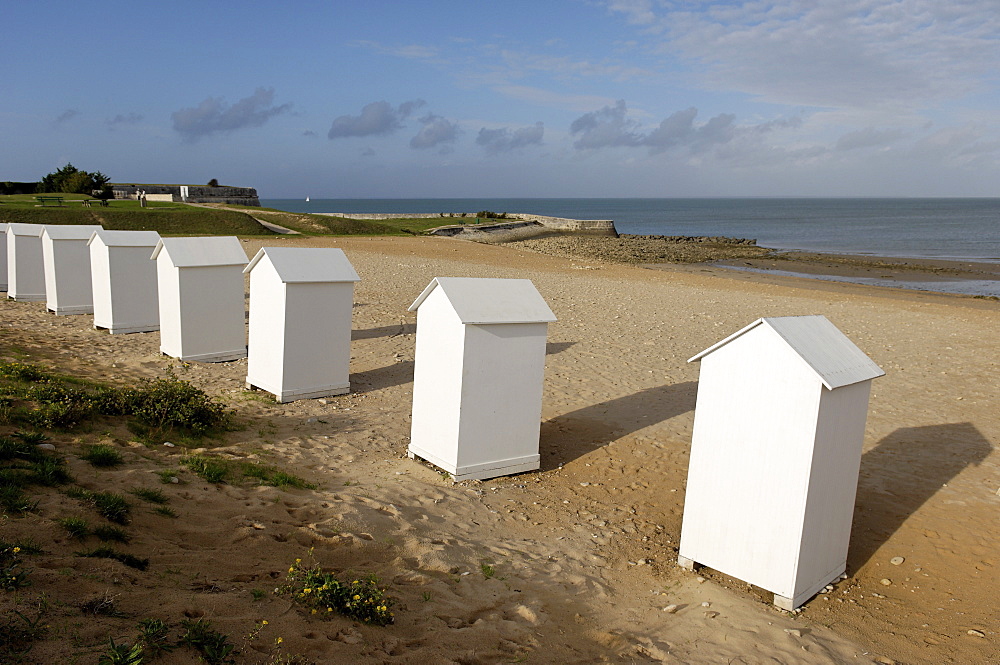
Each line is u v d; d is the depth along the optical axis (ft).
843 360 19.15
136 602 13.28
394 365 45.68
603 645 16.29
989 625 18.08
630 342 54.75
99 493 18.21
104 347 45.57
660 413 36.68
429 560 19.36
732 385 19.49
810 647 16.71
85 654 11.14
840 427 18.99
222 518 19.21
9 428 22.00
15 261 62.08
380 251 125.70
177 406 27.94
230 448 26.76
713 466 20.16
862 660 16.40
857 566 21.49
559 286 90.07
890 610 19.02
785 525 18.62
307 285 36.06
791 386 18.21
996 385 43.21
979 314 76.38
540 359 28.37
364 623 14.67
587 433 33.53
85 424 24.62
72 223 126.41
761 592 19.85
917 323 67.31
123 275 49.88
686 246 202.80
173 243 42.63
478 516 23.76
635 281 100.68
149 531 17.16
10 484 17.03
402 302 72.13
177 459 23.44
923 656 16.76
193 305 42.80
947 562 21.45
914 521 24.16
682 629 17.42
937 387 42.57
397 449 30.27
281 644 12.87
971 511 24.75
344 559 18.35
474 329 26.18
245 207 184.65
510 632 15.99
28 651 10.83
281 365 35.99
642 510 25.52
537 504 25.58
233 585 15.19
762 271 137.80
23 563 13.47
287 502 21.45
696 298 81.76
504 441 27.94
